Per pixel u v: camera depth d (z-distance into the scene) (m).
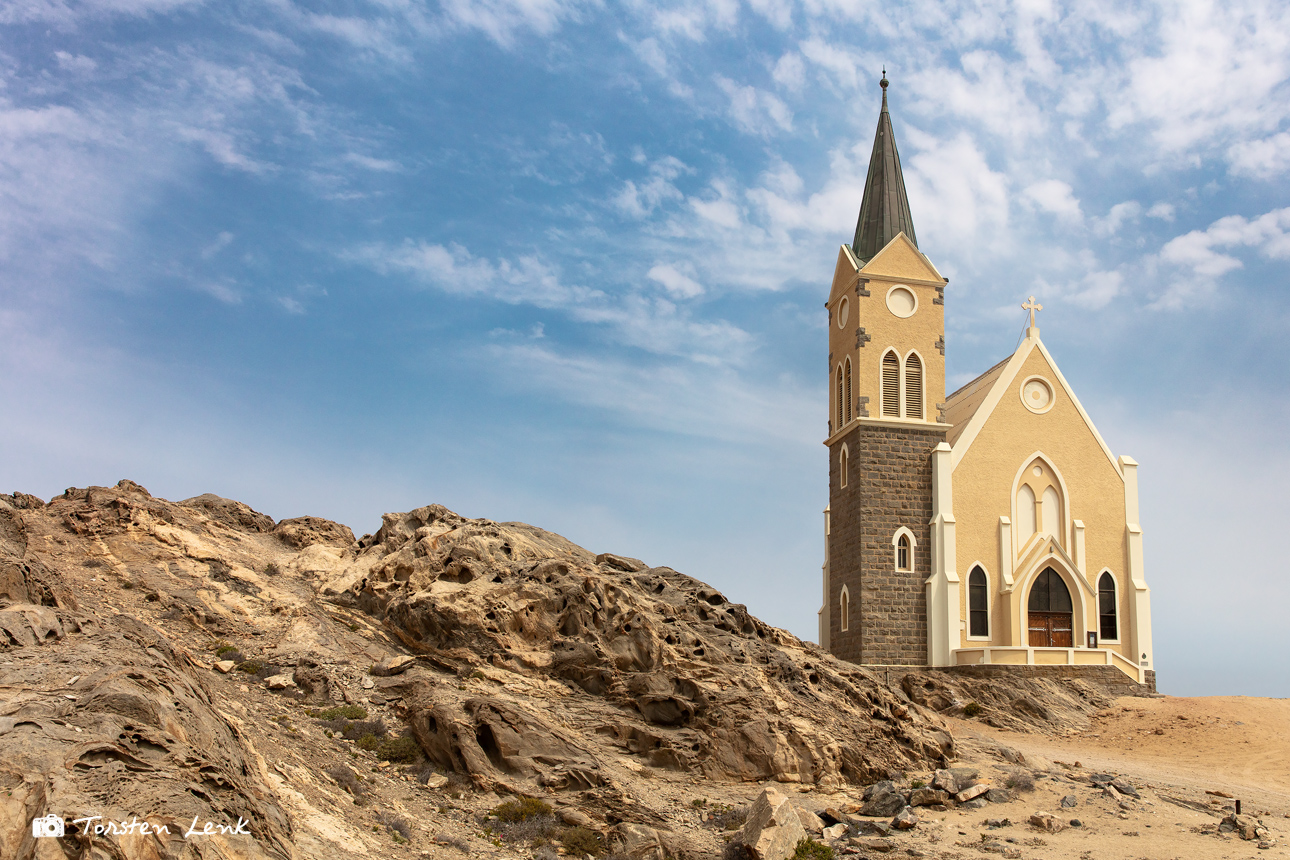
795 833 22.11
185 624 28.58
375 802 20.73
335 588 33.84
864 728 30.78
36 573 20.69
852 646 57.34
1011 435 59.75
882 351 59.75
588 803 22.92
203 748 15.36
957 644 55.53
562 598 31.72
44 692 14.50
